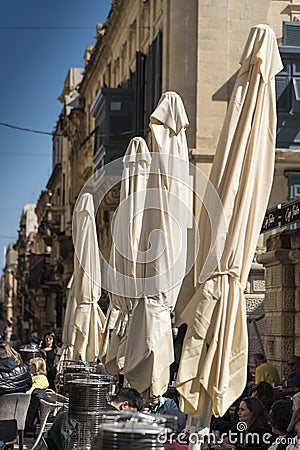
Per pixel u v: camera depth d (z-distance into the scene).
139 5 33.84
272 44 8.34
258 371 13.28
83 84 52.88
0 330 17.86
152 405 9.63
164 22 25.92
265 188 8.19
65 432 9.98
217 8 24.86
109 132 34.19
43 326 76.31
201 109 24.66
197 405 7.86
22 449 10.98
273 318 16.20
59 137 72.88
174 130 9.92
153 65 28.75
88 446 8.16
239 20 24.94
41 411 11.64
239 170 8.08
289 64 23.81
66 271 54.66
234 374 7.92
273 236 16.23
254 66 8.28
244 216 8.02
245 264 8.06
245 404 8.54
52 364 18.00
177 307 11.84
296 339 15.61
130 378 9.38
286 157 23.67
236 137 8.17
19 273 116.19
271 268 16.34
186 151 9.98
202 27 24.81
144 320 9.39
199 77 24.73
